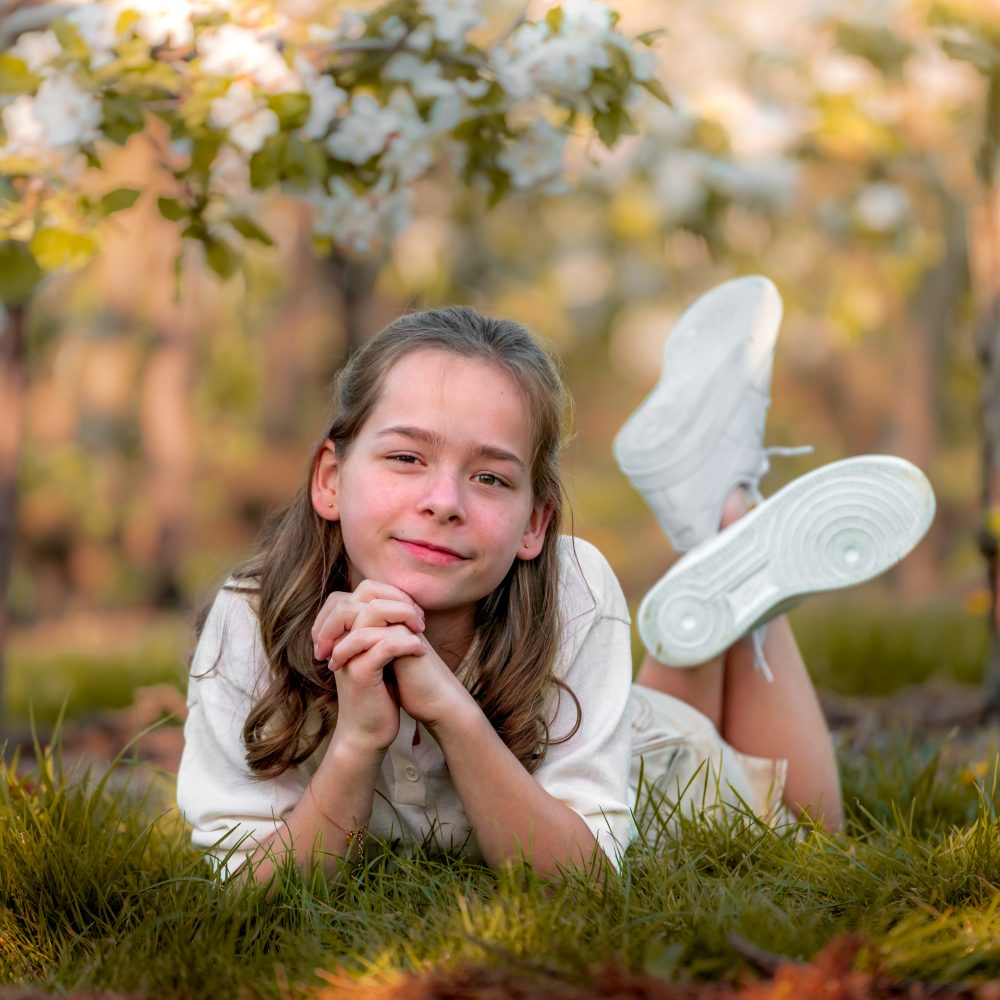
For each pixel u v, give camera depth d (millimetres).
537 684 2533
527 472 2447
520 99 3629
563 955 1924
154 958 2119
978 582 11953
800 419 20391
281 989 1944
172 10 3297
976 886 2305
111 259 12289
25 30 3539
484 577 2398
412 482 2365
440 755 2562
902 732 4328
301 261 13594
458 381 2383
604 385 24484
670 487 3262
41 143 3303
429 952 2033
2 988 2062
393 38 3596
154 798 3477
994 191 4793
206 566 14094
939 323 13336
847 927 2139
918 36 5633
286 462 15312
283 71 3330
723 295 3352
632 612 7750
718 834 2564
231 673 2584
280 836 2387
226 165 3615
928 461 13891
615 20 3596
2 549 5004
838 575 2951
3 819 2580
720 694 3143
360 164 3680
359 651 2312
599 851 2330
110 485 13711
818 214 6582
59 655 8078
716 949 1981
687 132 5984
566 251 9992
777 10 6359
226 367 14930
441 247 8727
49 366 13719
